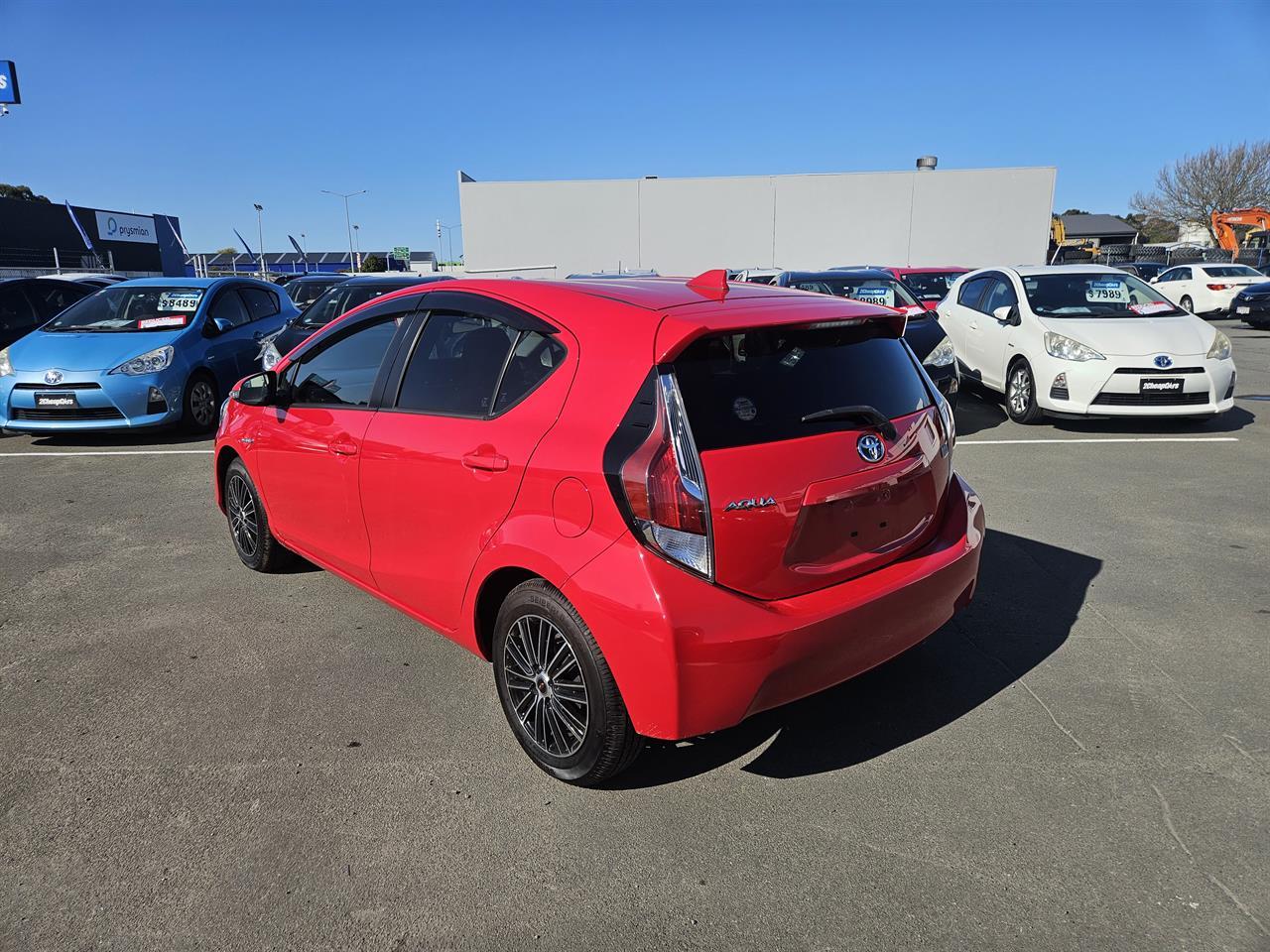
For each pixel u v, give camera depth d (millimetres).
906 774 2842
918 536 2949
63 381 7863
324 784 2824
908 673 3502
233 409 4551
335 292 10320
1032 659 3594
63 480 6879
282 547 4574
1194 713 3166
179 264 58688
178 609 4242
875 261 26859
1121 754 2926
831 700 3316
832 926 2209
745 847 2516
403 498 3250
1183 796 2695
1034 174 25812
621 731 2578
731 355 2576
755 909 2271
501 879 2396
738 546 2414
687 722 2412
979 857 2451
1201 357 7652
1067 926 2189
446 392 3150
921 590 2775
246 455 4352
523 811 2688
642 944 2164
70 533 5484
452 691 3424
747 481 2428
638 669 2398
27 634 3971
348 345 3697
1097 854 2449
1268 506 5691
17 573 4762
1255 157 52125
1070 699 3279
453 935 2199
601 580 2436
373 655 3732
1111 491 6105
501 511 2797
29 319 11414
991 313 9352
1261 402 9617
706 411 2451
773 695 2520
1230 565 4621
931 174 26062
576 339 2727
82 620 4121
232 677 3543
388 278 10922
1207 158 53938
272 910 2283
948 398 7668
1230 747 2951
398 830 2602
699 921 2234
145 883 2385
